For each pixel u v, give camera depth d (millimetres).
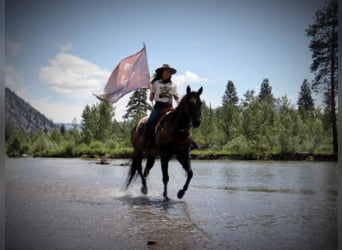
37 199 8164
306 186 10219
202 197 8312
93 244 4715
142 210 6852
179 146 7840
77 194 8914
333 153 25609
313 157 25625
